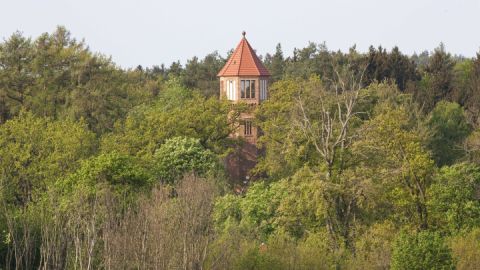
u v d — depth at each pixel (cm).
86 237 19300
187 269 19525
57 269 18800
